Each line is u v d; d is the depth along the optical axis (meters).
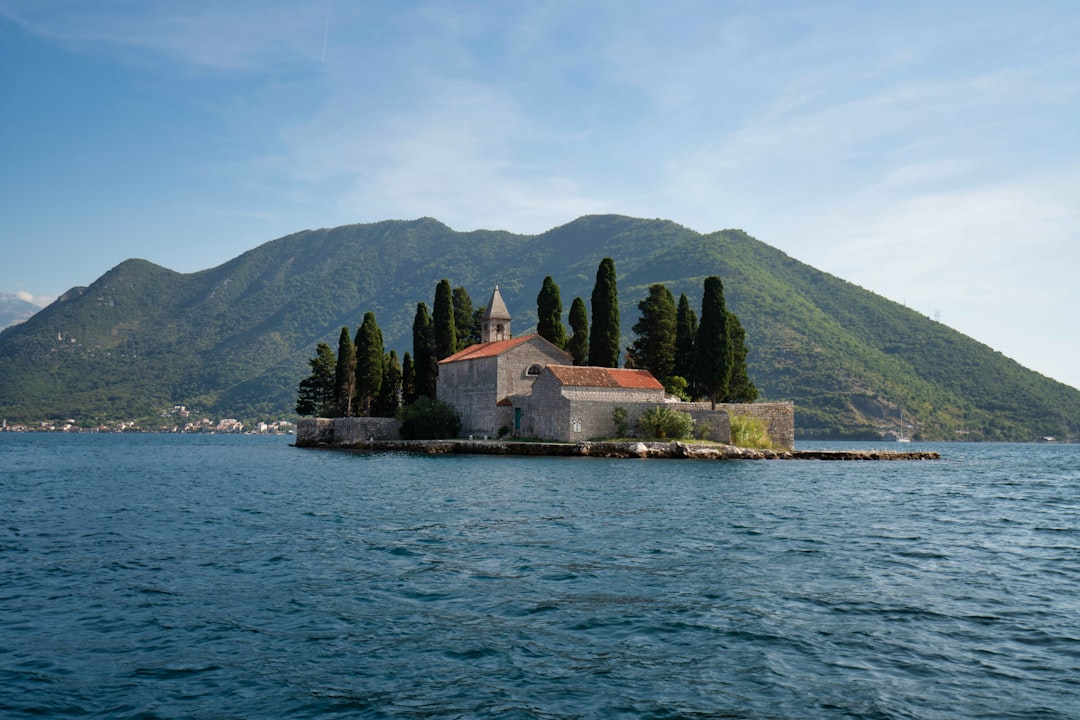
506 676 15.87
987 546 30.33
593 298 109.69
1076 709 14.27
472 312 145.12
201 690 15.24
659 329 113.12
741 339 115.94
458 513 38.41
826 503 44.53
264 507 41.81
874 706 14.40
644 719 13.93
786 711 14.20
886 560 27.02
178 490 53.00
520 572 24.61
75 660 16.86
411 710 14.33
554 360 104.06
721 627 18.89
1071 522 37.75
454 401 111.50
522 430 98.31
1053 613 20.23
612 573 24.48
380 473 65.81
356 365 124.56
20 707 14.47
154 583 23.47
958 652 17.20
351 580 23.61
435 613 20.08
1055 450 188.75
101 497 48.50
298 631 18.69
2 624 19.45
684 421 89.06
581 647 17.53
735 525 34.78
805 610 20.39
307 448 126.38
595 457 84.06
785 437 97.81
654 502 43.19
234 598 21.62
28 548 29.52
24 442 198.75
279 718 14.05
